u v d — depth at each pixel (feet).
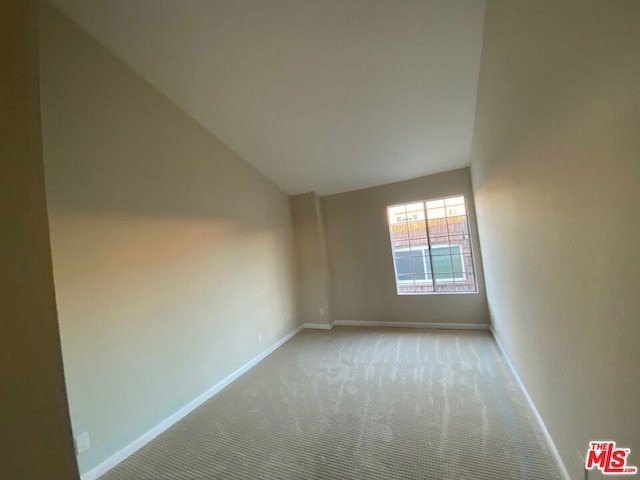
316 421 7.76
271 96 9.63
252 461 6.52
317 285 16.42
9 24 1.60
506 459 5.87
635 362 2.77
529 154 5.07
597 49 2.76
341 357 12.01
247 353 11.85
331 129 11.23
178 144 9.79
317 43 7.84
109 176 7.64
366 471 5.91
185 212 9.84
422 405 8.03
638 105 2.27
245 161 13.12
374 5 6.88
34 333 1.60
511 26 5.24
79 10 6.88
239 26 7.37
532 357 6.71
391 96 9.62
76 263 6.75
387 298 15.81
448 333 13.74
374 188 15.93
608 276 3.09
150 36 7.58
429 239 15.12
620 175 2.65
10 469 1.45
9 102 1.57
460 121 10.78
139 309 8.01
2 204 1.52
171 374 8.65
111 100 7.86
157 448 7.34
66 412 1.72
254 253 13.15
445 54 8.12
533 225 5.33
